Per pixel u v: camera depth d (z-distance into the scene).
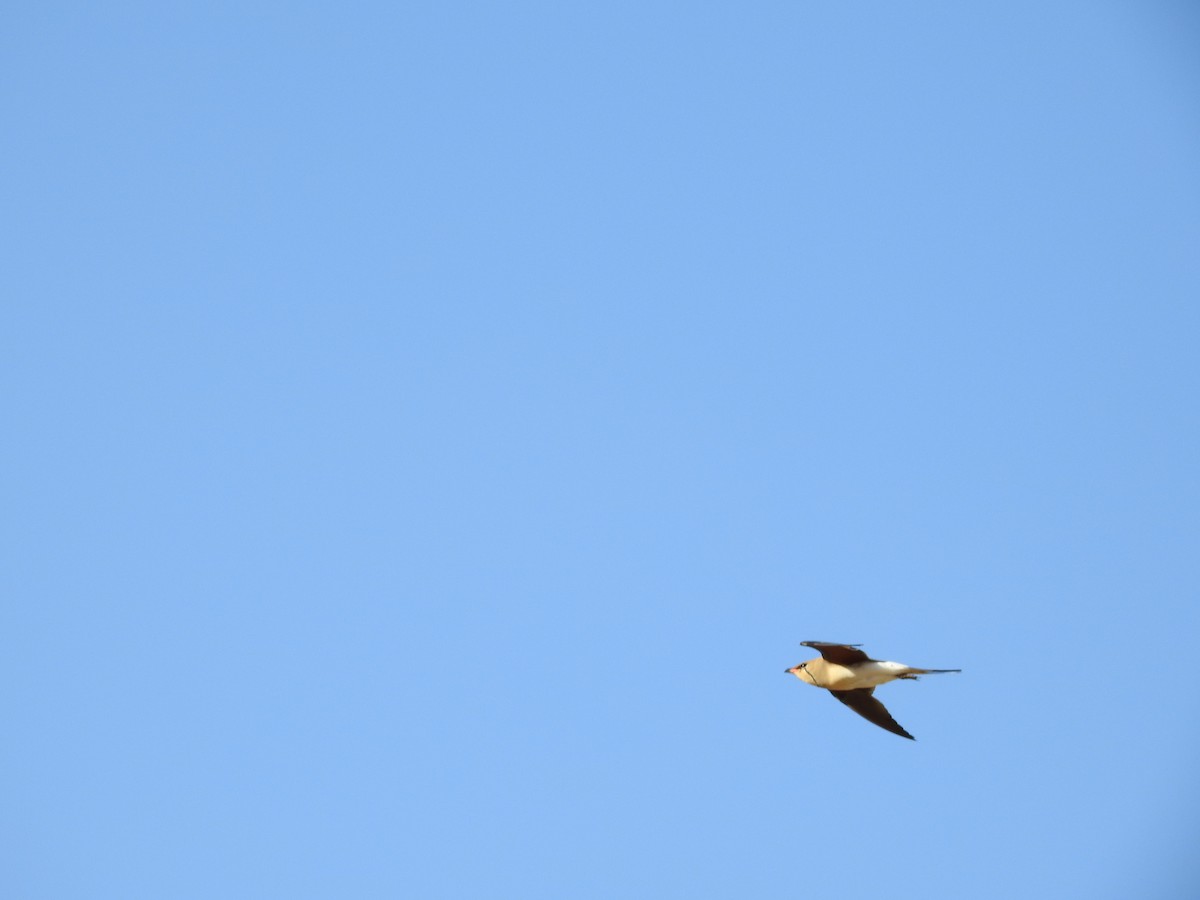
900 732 35.50
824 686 35.41
